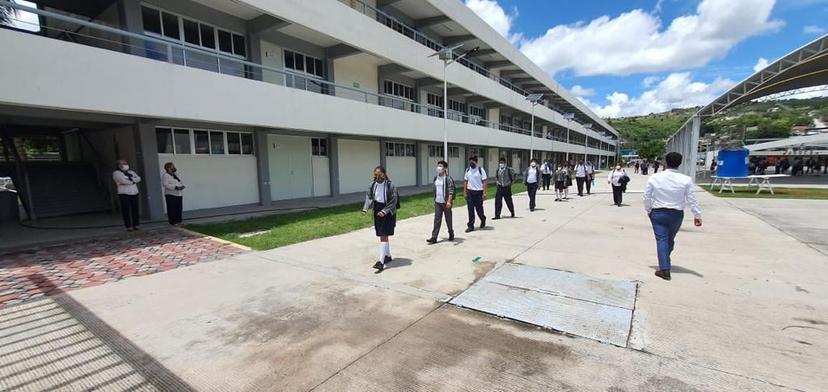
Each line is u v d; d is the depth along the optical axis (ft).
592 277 16.90
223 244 24.73
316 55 51.21
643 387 8.87
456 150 93.09
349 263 20.13
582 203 47.67
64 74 23.22
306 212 39.55
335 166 56.39
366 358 10.47
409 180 76.64
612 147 272.51
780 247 21.89
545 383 9.14
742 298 14.06
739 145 91.30
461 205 46.52
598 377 9.32
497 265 19.25
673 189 16.35
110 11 33.73
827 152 115.44
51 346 11.38
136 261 20.75
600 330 11.77
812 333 11.22
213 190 40.93
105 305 14.53
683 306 13.42
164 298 15.24
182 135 37.99
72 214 37.63
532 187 40.75
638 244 23.66
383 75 63.21
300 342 11.45
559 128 152.87
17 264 20.15
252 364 10.27
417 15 69.67
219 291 16.01
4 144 37.96
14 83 21.35
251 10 39.04
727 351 10.32
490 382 9.24
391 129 54.60
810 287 15.14
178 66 29.25
